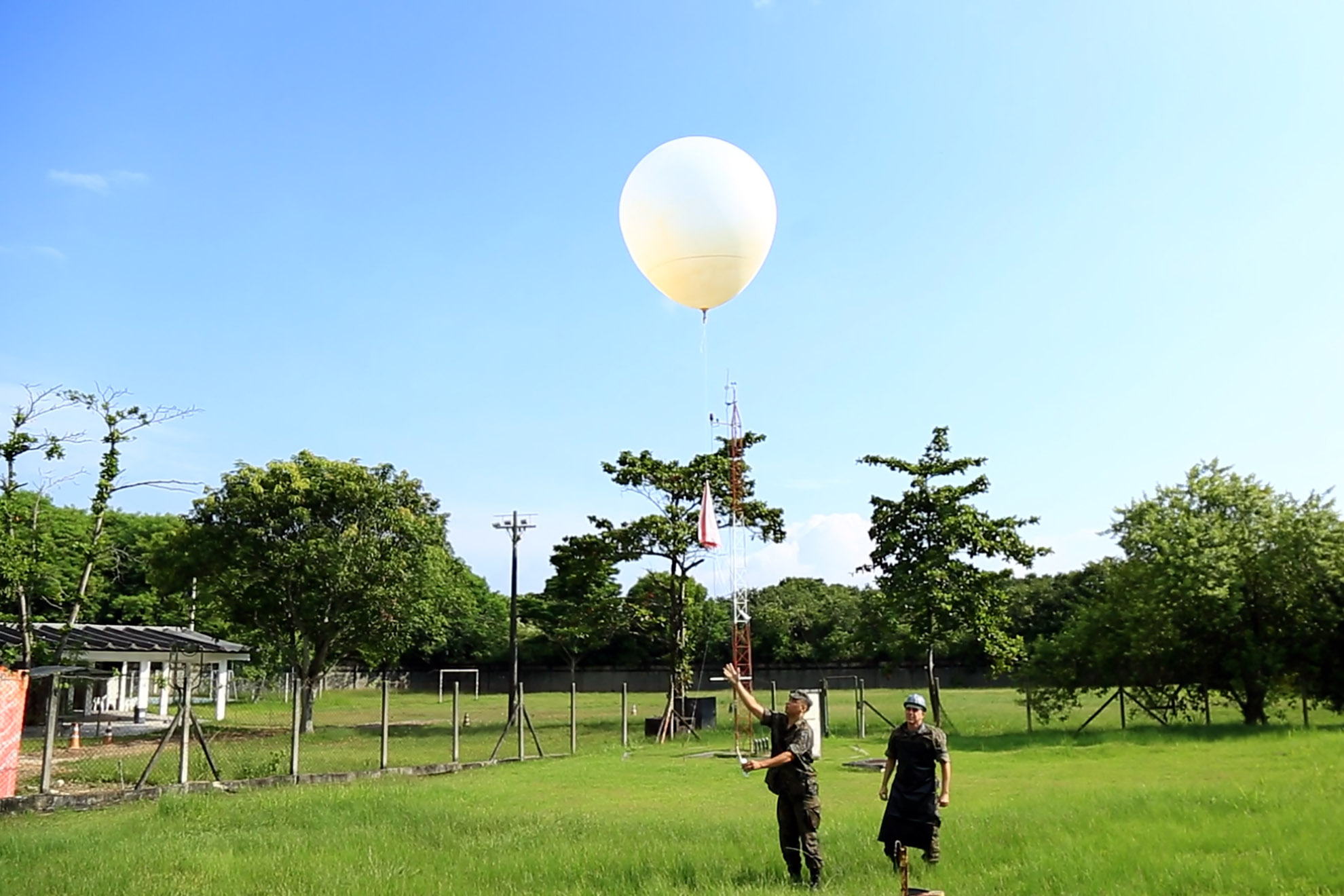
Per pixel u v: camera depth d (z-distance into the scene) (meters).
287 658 38.28
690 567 36.28
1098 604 32.22
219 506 35.44
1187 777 18.08
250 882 9.56
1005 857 10.09
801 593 79.38
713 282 15.19
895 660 37.41
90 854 10.98
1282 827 10.86
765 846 11.11
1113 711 38.19
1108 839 10.54
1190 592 29.00
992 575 32.97
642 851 10.82
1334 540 28.94
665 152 15.41
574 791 18.36
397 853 11.05
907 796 9.88
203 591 36.72
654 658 77.62
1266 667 29.06
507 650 79.06
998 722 34.78
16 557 26.23
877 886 9.05
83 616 49.69
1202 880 8.62
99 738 31.48
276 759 21.72
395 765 22.17
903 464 33.56
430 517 39.19
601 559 36.38
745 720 31.30
